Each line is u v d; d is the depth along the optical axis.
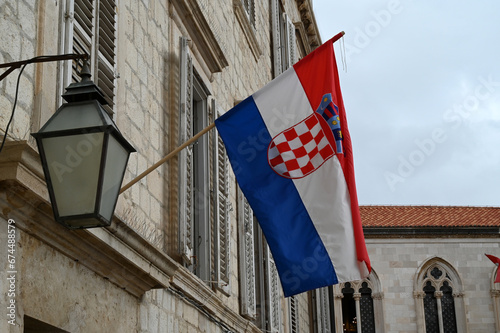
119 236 7.76
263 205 8.90
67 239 7.17
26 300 6.61
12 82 6.74
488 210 39.72
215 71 12.89
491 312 37.38
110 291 8.27
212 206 11.95
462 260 37.94
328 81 9.15
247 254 13.84
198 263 11.53
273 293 15.66
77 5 8.04
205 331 11.27
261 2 19.22
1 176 6.09
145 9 10.30
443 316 37.56
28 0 7.15
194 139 7.99
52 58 5.68
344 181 9.02
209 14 13.41
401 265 37.81
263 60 18.58
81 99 5.74
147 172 7.80
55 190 5.46
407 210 39.69
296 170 9.02
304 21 25.81
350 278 8.84
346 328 38.47
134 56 9.73
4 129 6.54
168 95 10.88
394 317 37.31
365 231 37.97
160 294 9.68
